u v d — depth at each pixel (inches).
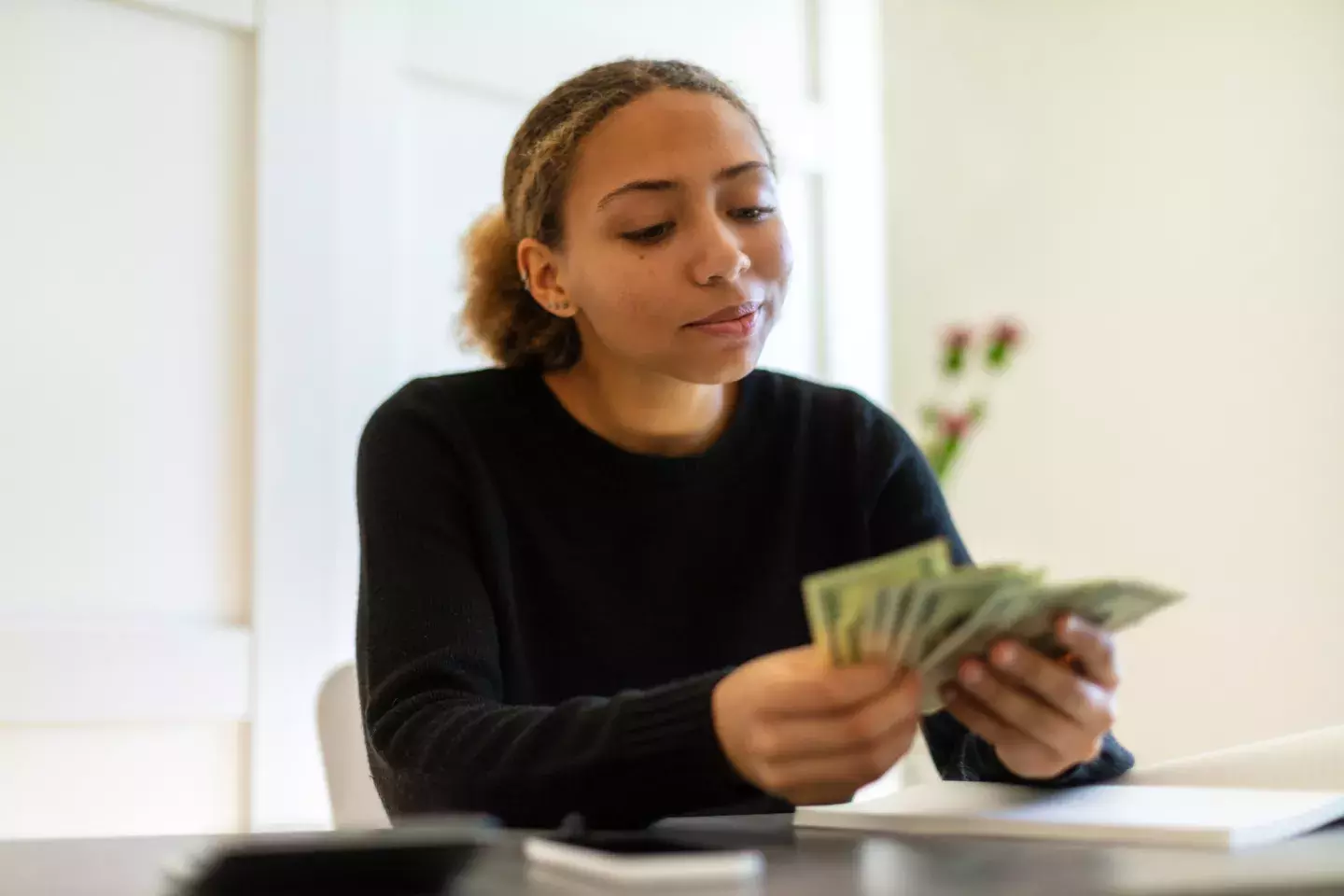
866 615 27.7
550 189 46.1
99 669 61.2
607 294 44.6
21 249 61.4
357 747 55.0
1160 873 22.4
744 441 52.4
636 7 83.1
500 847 27.6
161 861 26.9
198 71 67.0
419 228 74.1
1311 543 87.7
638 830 32.1
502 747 33.7
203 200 66.7
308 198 69.6
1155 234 96.1
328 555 69.1
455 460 48.5
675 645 50.2
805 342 88.9
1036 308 101.2
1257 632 89.4
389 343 72.4
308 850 20.9
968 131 105.2
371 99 72.2
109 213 63.9
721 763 30.3
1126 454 96.3
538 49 78.8
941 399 105.2
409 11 73.9
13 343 60.9
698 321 44.1
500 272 52.1
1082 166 99.8
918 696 29.9
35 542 60.7
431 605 43.4
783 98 88.4
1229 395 92.0
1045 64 101.9
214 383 66.4
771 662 30.3
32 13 62.4
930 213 106.8
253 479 67.0
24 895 22.4
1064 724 32.0
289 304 68.5
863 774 28.9
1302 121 90.0
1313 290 88.8
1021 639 31.2
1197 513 92.7
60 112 62.8
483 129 77.1
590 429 50.7
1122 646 95.2
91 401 62.7
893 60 108.3
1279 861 24.3
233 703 65.3
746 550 51.8
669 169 43.4
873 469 53.7
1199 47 95.0
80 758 61.3
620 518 50.3
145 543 63.7
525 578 49.2
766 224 45.0
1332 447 87.2
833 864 24.5
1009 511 101.7
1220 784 42.9
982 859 25.3
